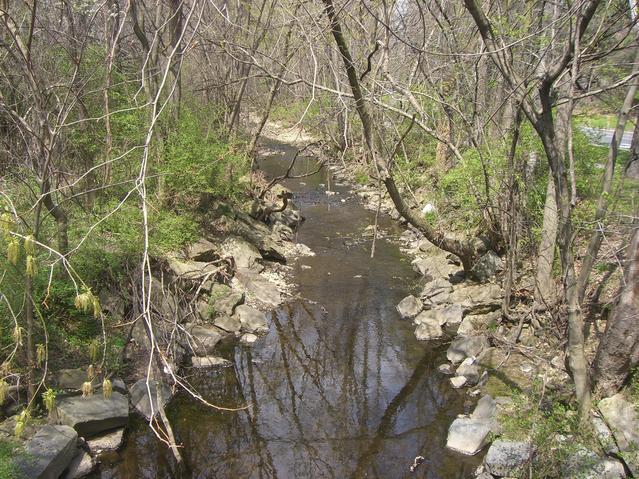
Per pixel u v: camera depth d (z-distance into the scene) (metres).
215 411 8.09
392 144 11.95
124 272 9.14
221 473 6.87
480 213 11.55
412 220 10.65
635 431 6.19
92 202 9.64
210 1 8.29
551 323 8.50
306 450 7.36
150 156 10.88
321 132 13.00
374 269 13.37
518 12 9.36
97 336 8.12
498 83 9.66
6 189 7.74
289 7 10.15
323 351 9.89
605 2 6.78
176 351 9.02
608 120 12.65
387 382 8.98
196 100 14.75
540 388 7.34
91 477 6.50
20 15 8.49
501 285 10.94
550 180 9.05
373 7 8.59
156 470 6.81
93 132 10.32
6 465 5.62
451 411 8.09
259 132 16.53
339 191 21.00
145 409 7.61
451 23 9.54
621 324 6.48
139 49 12.88
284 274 13.01
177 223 11.13
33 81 6.33
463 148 13.10
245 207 15.30
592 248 7.04
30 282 6.20
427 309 11.29
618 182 8.21
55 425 6.51
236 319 10.55
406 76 11.27
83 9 9.39
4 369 5.14
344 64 8.13
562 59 5.68
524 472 6.21
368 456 7.22
